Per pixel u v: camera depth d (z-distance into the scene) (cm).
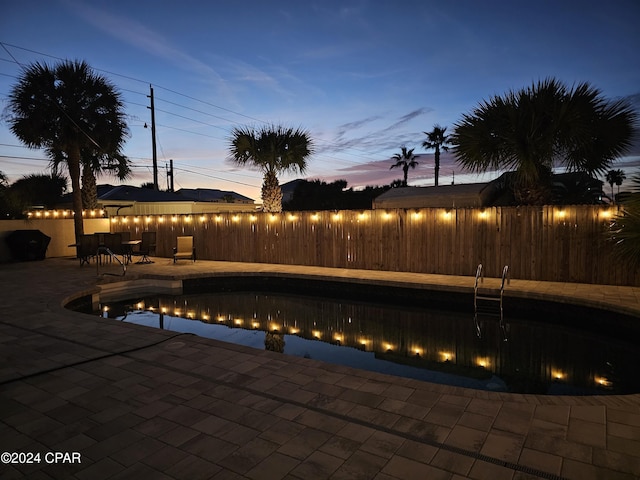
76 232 1376
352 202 2870
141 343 486
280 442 262
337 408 312
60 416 303
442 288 839
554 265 878
